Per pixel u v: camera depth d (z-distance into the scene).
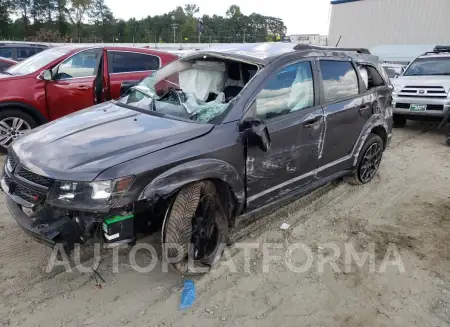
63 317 2.67
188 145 2.87
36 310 2.71
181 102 3.47
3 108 5.49
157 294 2.94
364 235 3.91
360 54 4.71
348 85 4.36
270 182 3.52
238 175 3.17
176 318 2.71
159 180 2.66
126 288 2.99
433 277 3.28
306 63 3.82
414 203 4.71
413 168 6.02
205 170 2.88
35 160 2.72
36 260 3.26
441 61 9.12
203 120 3.17
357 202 4.66
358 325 2.71
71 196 2.50
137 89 4.01
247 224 4.00
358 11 30.28
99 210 2.49
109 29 73.62
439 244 3.79
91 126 3.15
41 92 5.70
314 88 3.87
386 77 5.13
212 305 2.85
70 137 2.96
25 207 2.70
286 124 3.51
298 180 3.84
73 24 73.94
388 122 5.09
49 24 71.38
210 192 3.02
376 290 3.09
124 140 2.85
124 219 2.62
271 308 2.85
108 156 2.64
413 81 8.41
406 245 3.74
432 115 8.01
